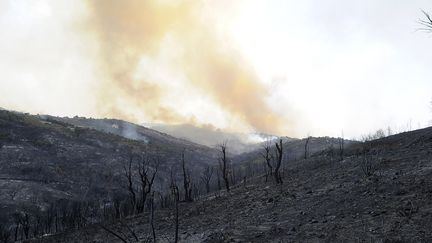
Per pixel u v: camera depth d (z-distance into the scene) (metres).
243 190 52.81
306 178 45.12
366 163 39.06
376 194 27.41
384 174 33.19
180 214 43.34
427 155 36.75
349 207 26.28
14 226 101.94
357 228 21.09
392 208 23.27
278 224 26.75
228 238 24.91
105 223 47.34
